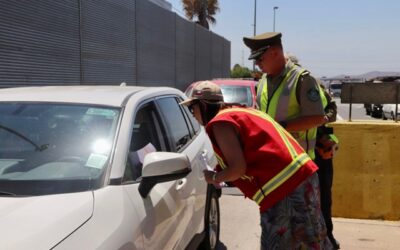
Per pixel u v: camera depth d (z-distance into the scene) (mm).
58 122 3092
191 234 3785
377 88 5980
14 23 11336
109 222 2385
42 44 12672
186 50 30922
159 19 24547
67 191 2596
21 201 2461
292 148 2875
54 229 2176
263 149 2797
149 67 22891
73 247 2113
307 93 3734
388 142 5809
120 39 18828
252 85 10547
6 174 2752
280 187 2816
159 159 2779
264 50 3645
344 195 5895
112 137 2951
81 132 3002
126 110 3186
